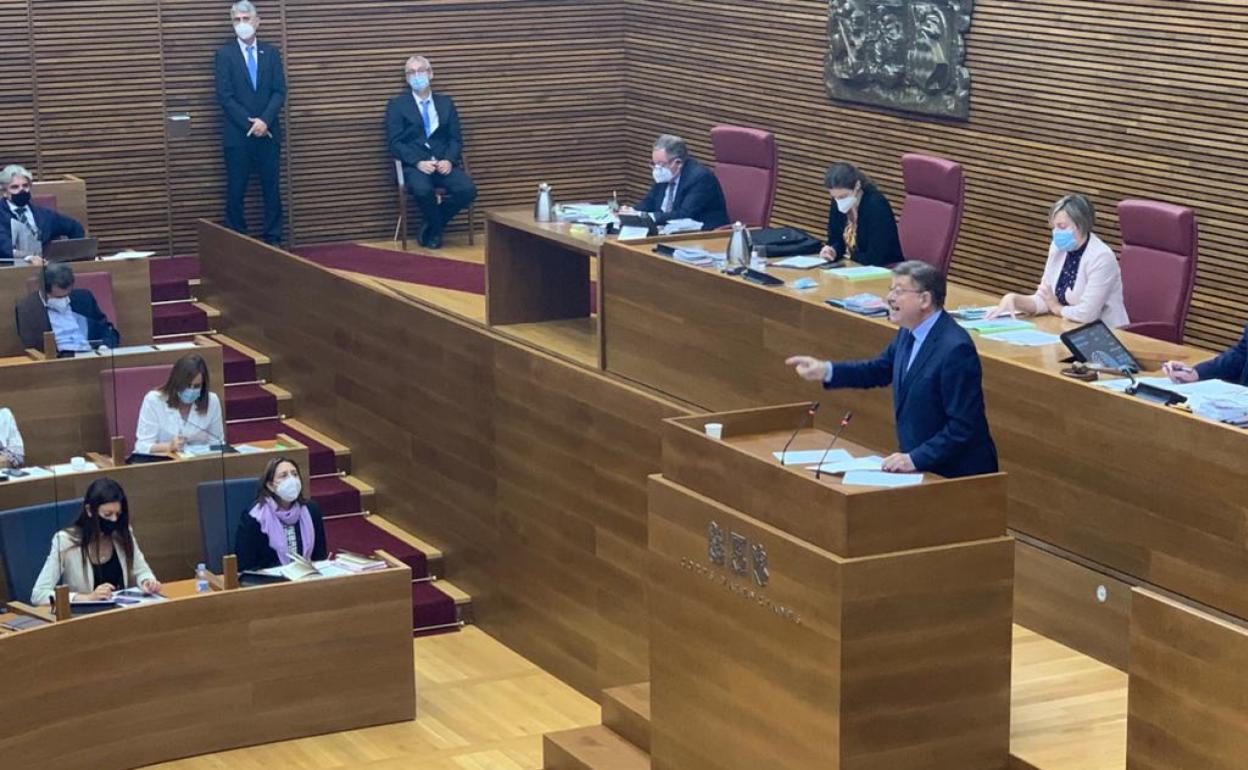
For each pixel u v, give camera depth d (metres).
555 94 14.75
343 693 9.11
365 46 14.15
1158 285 8.60
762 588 6.41
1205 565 6.77
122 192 13.72
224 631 8.80
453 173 13.87
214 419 9.95
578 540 9.81
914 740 6.21
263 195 13.82
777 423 6.99
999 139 11.17
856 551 6.05
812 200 12.91
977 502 6.20
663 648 7.09
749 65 13.39
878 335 8.30
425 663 10.27
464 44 14.41
